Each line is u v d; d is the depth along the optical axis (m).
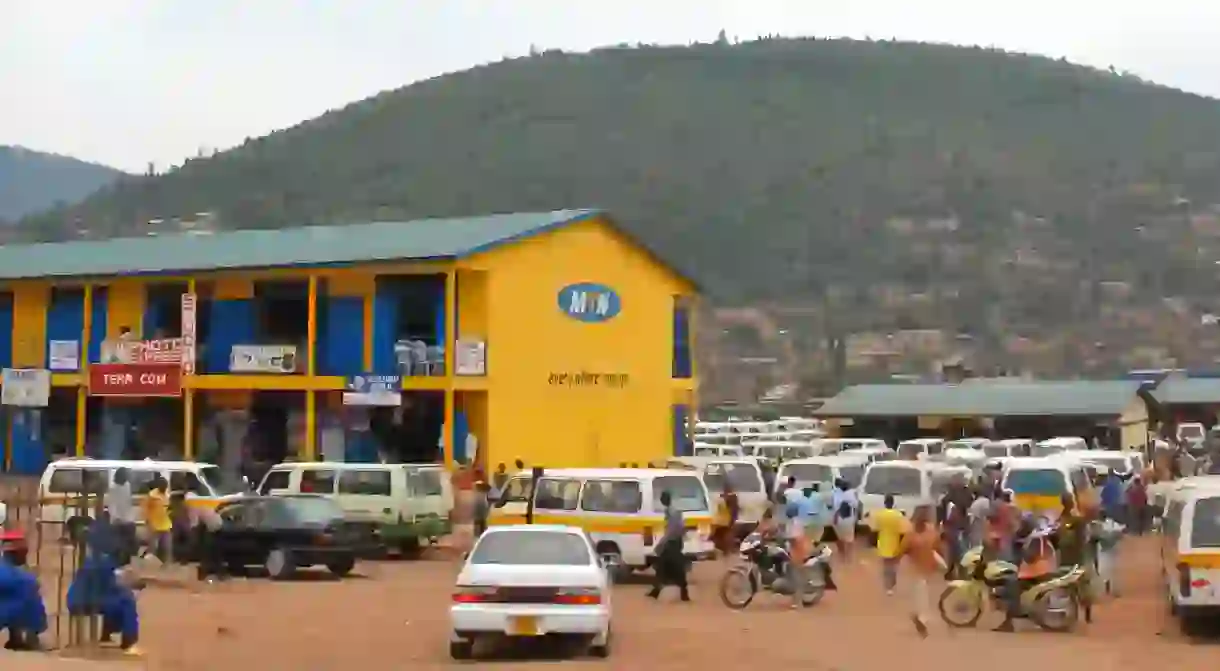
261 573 28.47
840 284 138.50
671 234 155.38
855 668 17.11
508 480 30.81
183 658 17.95
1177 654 18.38
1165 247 146.88
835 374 111.44
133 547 25.25
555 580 17.16
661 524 26.80
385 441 44.34
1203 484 21.61
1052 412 67.56
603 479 27.42
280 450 46.34
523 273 43.97
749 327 128.25
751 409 104.56
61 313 51.00
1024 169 170.50
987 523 24.83
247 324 47.09
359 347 44.78
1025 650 18.77
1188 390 74.25
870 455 48.25
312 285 44.16
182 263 47.84
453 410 41.91
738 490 34.97
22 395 27.86
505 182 179.50
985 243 146.75
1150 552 35.12
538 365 44.22
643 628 20.94
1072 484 30.78
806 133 188.50
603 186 175.12
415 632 20.45
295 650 18.69
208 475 32.41
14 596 17.31
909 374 112.38
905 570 29.64
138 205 186.88
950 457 46.16
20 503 36.25
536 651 18.36
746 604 23.77
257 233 53.78
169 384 45.69
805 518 30.69
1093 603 23.17
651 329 48.03
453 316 41.69
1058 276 139.38
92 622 17.53
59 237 172.62
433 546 34.41
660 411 48.09
